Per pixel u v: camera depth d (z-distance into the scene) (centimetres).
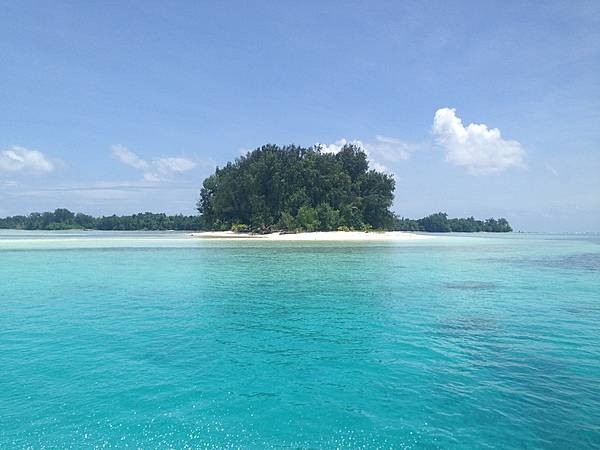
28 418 663
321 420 665
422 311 1441
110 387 782
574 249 4838
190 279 2208
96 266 2814
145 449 580
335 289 1894
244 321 1297
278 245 5125
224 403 722
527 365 898
